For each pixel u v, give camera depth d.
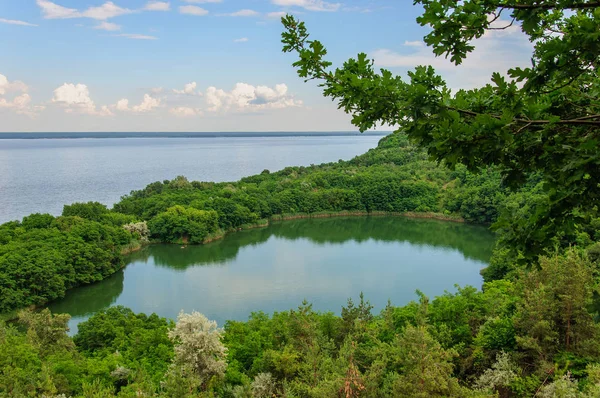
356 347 25.48
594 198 5.93
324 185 142.75
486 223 114.00
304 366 23.17
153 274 72.25
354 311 32.62
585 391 20.19
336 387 18.91
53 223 80.12
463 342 29.56
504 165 6.53
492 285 42.44
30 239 70.56
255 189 130.25
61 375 27.72
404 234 103.75
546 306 25.73
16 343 31.41
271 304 57.31
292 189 133.62
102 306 59.28
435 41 6.26
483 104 6.59
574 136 6.10
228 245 93.69
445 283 65.00
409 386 18.69
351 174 152.50
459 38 6.15
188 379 23.16
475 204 113.88
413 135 6.55
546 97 6.54
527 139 6.05
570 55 5.45
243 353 32.50
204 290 63.34
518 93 5.98
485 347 28.66
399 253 84.44
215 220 101.06
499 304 33.56
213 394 25.41
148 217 102.88
